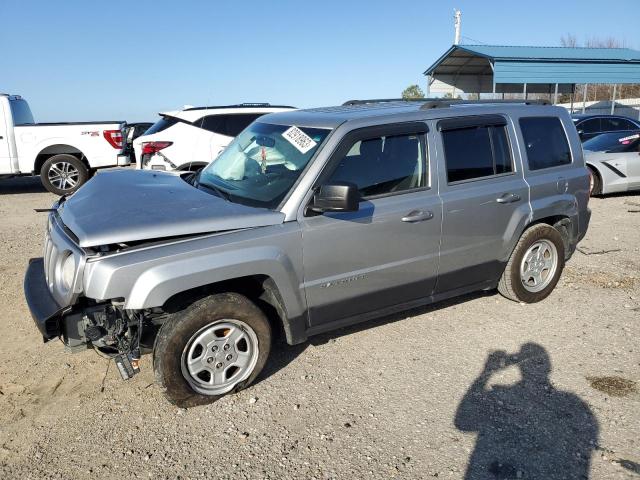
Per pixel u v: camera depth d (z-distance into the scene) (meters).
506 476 2.98
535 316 5.04
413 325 4.88
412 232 4.18
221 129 10.27
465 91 27.12
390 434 3.35
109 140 13.30
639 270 6.21
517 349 4.41
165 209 3.56
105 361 4.26
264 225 3.60
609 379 3.91
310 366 4.18
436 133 4.36
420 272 4.36
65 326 3.37
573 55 23.84
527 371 4.06
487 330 4.76
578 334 4.64
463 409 3.60
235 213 3.58
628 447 3.18
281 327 4.24
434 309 5.23
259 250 3.52
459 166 4.50
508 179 4.82
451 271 4.57
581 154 5.48
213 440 3.31
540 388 3.83
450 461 3.10
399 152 4.18
